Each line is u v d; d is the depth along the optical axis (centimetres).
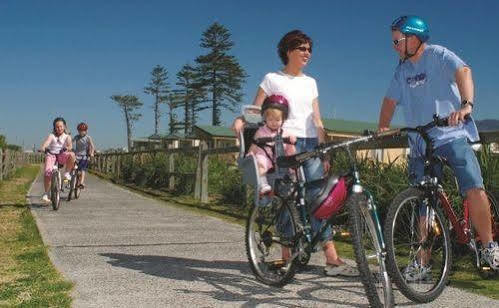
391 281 351
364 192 350
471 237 414
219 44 8181
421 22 410
